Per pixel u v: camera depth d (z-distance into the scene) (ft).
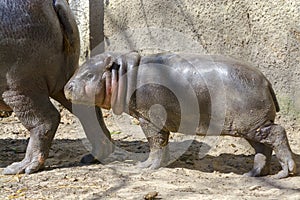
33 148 32.63
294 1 40.88
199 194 28.32
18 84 31.53
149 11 47.57
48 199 27.76
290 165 31.19
